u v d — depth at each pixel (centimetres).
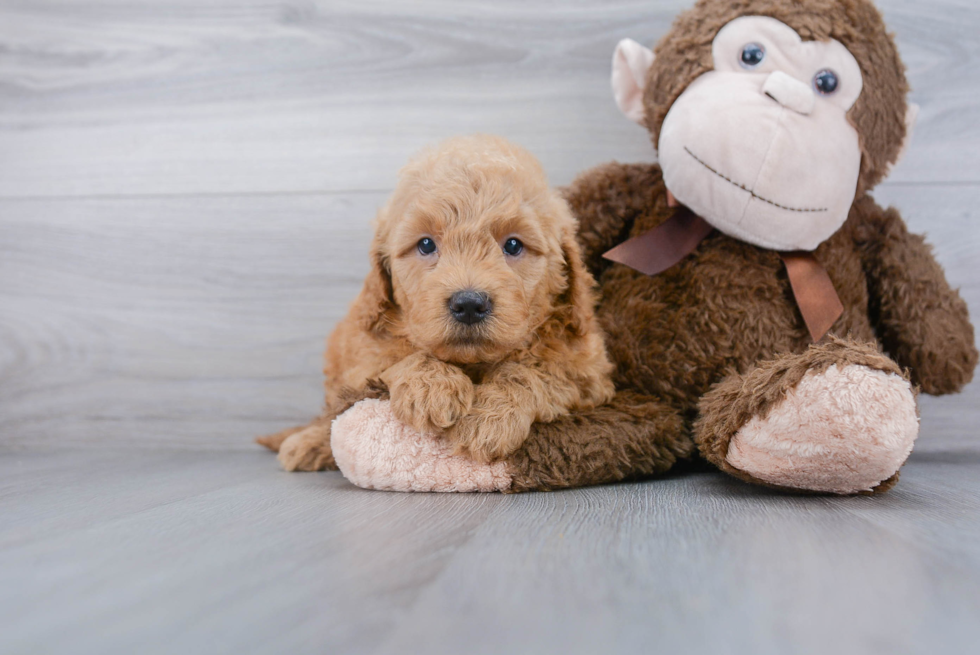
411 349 163
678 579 88
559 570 92
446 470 151
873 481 138
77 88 255
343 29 249
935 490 154
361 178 249
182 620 76
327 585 86
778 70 168
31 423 254
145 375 252
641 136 239
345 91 249
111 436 252
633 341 182
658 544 104
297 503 140
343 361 191
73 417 253
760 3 173
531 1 242
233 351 251
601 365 172
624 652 67
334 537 110
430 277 149
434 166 158
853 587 85
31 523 125
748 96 164
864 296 185
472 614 76
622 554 99
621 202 197
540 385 156
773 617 75
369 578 89
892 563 94
